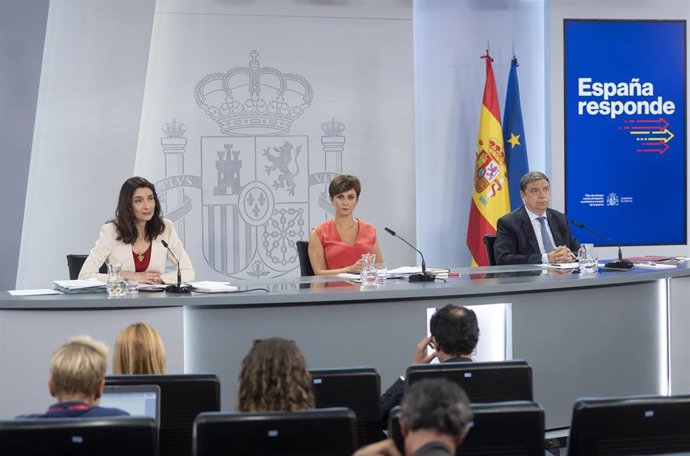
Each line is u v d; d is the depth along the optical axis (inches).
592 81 282.4
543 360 174.1
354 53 274.5
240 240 271.3
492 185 275.1
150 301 153.9
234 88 268.7
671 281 186.1
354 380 106.3
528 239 213.6
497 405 86.0
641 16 283.3
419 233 287.6
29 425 78.4
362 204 276.8
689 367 188.4
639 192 286.5
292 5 270.4
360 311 162.4
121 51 259.0
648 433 88.2
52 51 257.0
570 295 175.9
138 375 103.9
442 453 64.9
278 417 81.0
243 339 158.7
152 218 181.8
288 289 163.2
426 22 284.5
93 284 163.6
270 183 272.1
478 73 286.8
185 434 104.6
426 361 132.0
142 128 265.3
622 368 182.4
